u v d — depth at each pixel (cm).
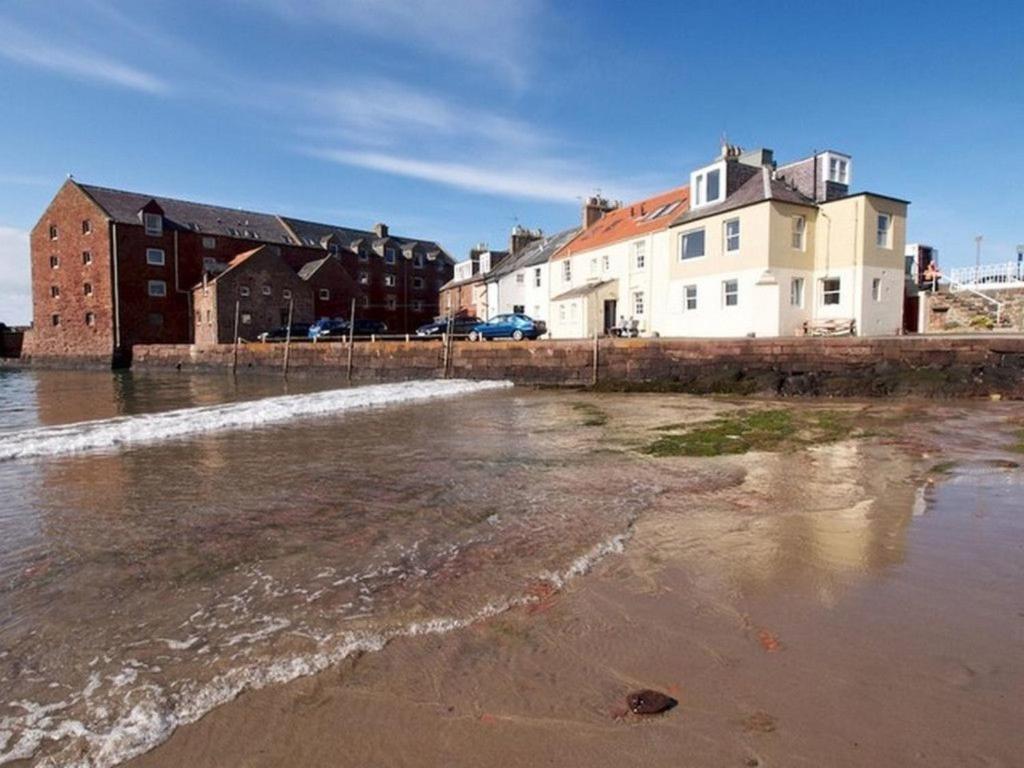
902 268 2391
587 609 356
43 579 403
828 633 325
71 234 4953
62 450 899
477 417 1316
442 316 5100
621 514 548
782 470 729
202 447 927
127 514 555
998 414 1260
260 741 243
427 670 292
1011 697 265
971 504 569
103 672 290
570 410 1449
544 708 262
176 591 384
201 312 4803
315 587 389
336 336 3862
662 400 1698
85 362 4828
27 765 226
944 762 225
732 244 2448
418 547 464
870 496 602
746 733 243
